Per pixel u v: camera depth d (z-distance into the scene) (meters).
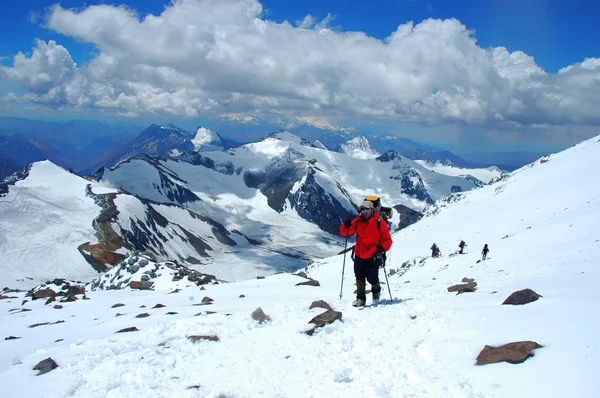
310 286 20.56
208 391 5.78
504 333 6.14
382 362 5.97
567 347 5.12
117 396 5.91
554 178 86.50
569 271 13.17
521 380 4.61
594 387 4.07
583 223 35.72
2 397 6.54
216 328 9.34
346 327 8.21
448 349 6.04
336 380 5.65
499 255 37.53
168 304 16.64
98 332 11.67
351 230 10.67
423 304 9.09
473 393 4.55
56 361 8.38
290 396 5.38
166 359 7.38
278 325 9.23
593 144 99.88
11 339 11.84
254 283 22.45
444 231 88.00
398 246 95.69
